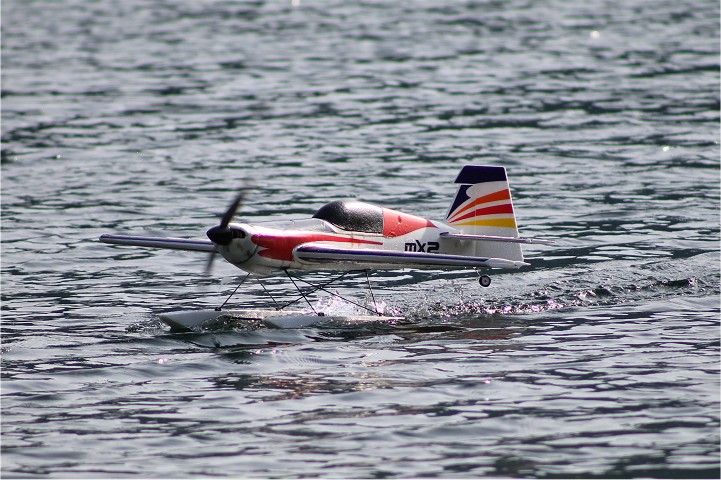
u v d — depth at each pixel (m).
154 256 68.12
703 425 38.16
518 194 85.25
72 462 35.66
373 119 119.50
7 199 85.12
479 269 63.94
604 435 37.53
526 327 51.53
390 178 91.25
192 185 89.88
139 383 43.34
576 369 44.62
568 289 58.56
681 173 91.69
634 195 83.94
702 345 47.84
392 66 157.00
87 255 68.25
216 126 116.75
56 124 118.25
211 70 155.75
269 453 36.28
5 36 195.25
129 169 96.50
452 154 101.06
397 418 39.28
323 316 52.62
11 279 62.22
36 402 41.16
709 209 78.62
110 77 150.38
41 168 97.06
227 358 46.59
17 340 49.59
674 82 138.38
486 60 160.62
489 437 37.53
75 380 43.69
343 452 36.31
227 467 35.22
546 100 128.62
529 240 54.81
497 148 103.50
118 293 59.16
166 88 141.50
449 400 41.03
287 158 100.50
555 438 37.34
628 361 45.66
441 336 50.06
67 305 56.44
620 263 64.06
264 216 78.62
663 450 36.12
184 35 194.62
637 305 55.31
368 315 53.94
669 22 198.75
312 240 52.06
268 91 138.50
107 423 39.00
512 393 41.78
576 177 91.06
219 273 64.12
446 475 34.47
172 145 107.12
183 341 49.28
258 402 41.03
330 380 43.47
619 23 199.12
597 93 132.50
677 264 63.28
